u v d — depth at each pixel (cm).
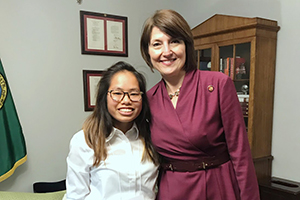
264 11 212
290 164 200
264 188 187
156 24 98
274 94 206
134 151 108
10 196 140
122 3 255
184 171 100
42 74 219
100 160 100
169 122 101
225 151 102
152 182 110
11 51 206
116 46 253
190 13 281
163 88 109
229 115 94
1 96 190
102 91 103
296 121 195
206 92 97
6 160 190
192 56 102
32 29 213
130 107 97
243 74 199
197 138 95
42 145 222
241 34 196
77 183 102
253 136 195
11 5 204
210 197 98
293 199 171
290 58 196
